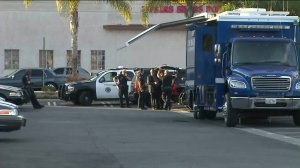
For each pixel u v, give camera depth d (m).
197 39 28.14
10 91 31.70
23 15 62.56
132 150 17.25
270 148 17.73
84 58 63.44
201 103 28.36
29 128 23.83
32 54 62.66
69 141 19.45
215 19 26.41
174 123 26.64
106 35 63.91
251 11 26.78
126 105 38.47
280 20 26.17
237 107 24.31
